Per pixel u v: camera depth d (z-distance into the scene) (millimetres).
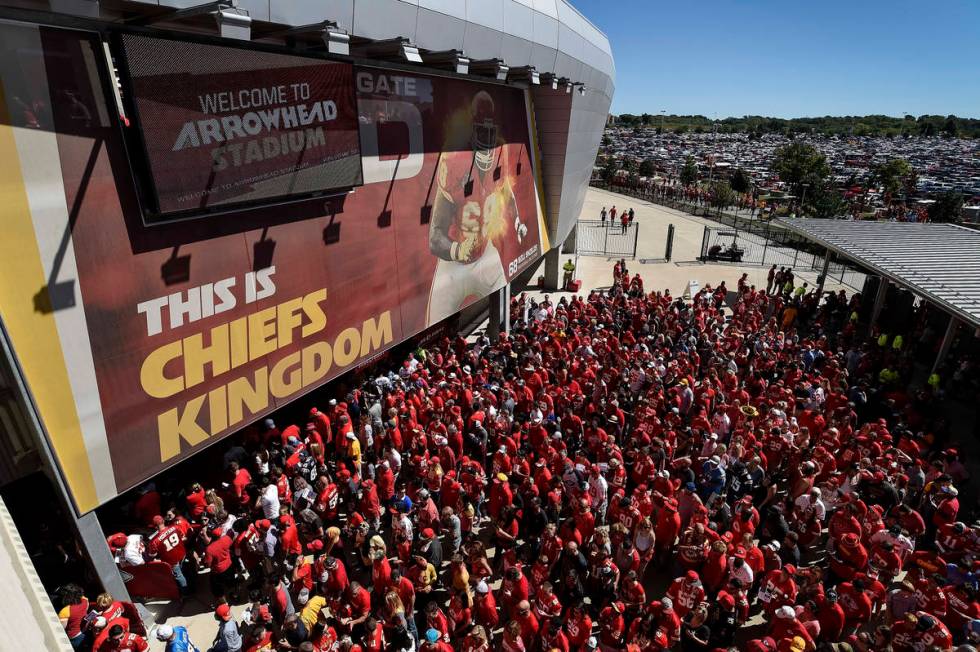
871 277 23391
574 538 9008
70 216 7250
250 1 8469
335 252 11602
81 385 7586
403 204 13484
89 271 7516
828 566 9891
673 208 57188
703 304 22156
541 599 7879
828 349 18266
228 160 8906
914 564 9156
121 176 7742
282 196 9992
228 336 9578
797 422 13391
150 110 7723
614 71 28406
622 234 42250
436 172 14516
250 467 11570
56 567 9008
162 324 8500
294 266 10680
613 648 7359
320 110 10414
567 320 19719
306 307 11078
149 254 8203
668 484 10398
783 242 39906
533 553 9500
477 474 10703
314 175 10539
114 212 7715
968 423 15758
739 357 17094
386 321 13406
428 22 12484
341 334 12094
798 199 64688
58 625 2836
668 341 17797
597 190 72500
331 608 8250
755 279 31031
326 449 12734
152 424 8555
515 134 18359
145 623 8906
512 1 15672
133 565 8867
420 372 14875
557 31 18531
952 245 21969
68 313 7348
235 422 9930
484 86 16125
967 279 17312
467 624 8203
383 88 12453
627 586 8039
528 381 14562
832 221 27562
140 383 8312
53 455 7379
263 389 10414
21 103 6656
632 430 13523
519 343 17344
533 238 20875
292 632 7445
